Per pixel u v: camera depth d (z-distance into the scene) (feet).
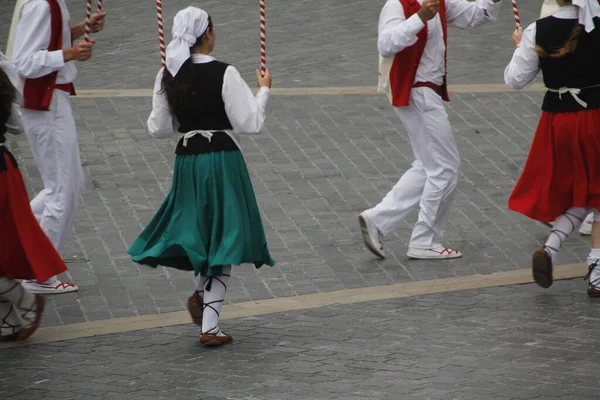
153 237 54.95
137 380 50.31
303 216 76.74
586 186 60.64
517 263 68.23
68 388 49.39
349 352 53.57
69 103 63.77
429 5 64.13
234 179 53.93
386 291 63.21
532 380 49.32
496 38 125.39
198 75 53.62
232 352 53.93
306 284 64.59
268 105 55.72
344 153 89.71
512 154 89.61
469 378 49.73
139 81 110.83
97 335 56.70
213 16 137.90
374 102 102.37
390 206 68.95
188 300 56.29
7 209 53.72
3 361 53.06
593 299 61.21
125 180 83.97
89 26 62.90
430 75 68.18
